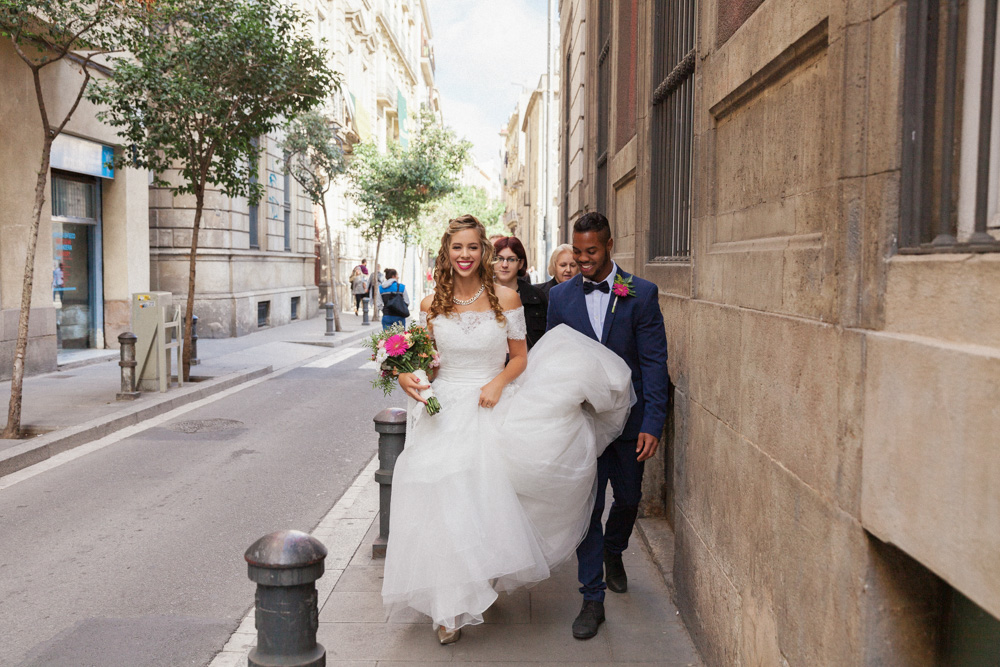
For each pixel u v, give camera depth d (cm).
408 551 376
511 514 374
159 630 423
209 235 2069
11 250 1234
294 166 2486
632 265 744
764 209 319
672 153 538
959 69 195
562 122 1878
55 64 1333
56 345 1357
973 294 170
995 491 155
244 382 1374
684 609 415
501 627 414
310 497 682
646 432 407
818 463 242
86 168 1466
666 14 568
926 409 181
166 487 709
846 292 228
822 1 249
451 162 3262
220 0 1130
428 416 395
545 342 414
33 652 398
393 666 369
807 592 250
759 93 327
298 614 257
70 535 580
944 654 217
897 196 210
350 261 3859
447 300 404
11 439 838
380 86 4606
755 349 303
